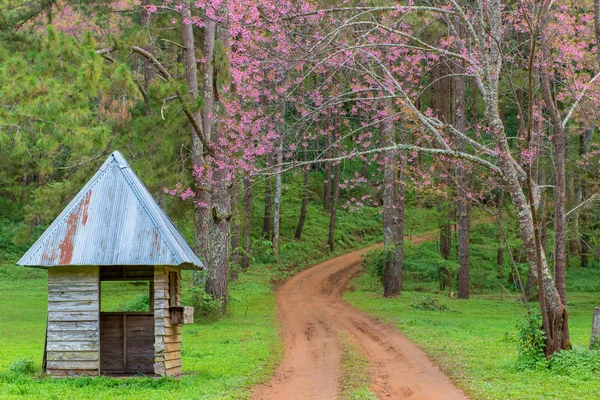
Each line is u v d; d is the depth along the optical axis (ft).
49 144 49.16
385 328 69.00
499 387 35.04
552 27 58.29
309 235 167.63
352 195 196.44
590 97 58.34
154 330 41.19
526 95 95.04
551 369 39.65
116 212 38.60
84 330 37.88
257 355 49.24
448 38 58.39
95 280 38.11
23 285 115.24
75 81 53.06
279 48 52.16
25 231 93.66
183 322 38.91
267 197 160.04
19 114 48.83
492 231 125.18
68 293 38.22
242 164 64.03
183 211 87.10
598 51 51.01
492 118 42.96
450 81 112.68
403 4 64.44
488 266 131.85
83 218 38.42
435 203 126.72
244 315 83.05
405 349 53.21
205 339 59.77
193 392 33.60
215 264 79.77
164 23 86.53
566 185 96.17
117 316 43.06
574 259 140.46
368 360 48.14
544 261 42.11
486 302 99.19
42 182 130.52
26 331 65.41
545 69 55.06
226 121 64.80
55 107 48.26
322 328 70.90
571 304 98.27
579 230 107.24
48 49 54.03
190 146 89.40
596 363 38.99
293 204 187.21
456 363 44.62
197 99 62.69
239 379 38.81
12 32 68.18
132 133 73.10
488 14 44.98
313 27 51.70
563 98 66.03
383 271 110.42
